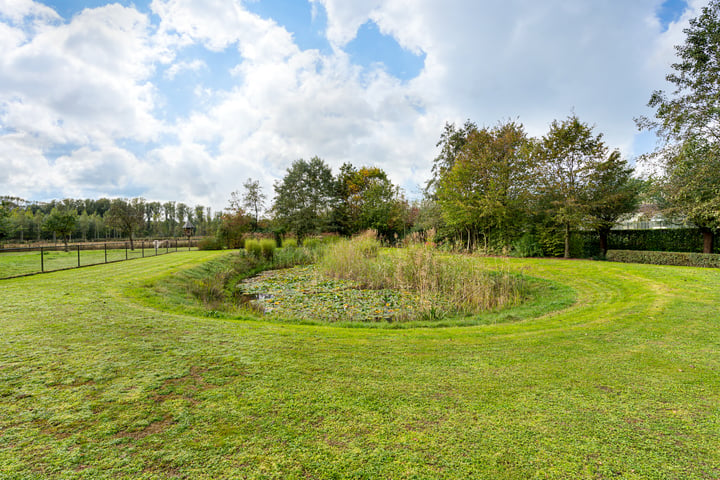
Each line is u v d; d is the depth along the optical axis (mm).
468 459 1662
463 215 15656
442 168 22984
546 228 14578
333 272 10844
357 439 1828
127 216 23406
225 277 10500
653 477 1538
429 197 24469
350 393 2404
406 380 2654
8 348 3191
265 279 10703
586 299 6941
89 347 3281
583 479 1521
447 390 2475
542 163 14320
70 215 22750
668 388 2539
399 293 8117
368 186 30391
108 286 6730
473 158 16125
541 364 3047
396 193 28609
